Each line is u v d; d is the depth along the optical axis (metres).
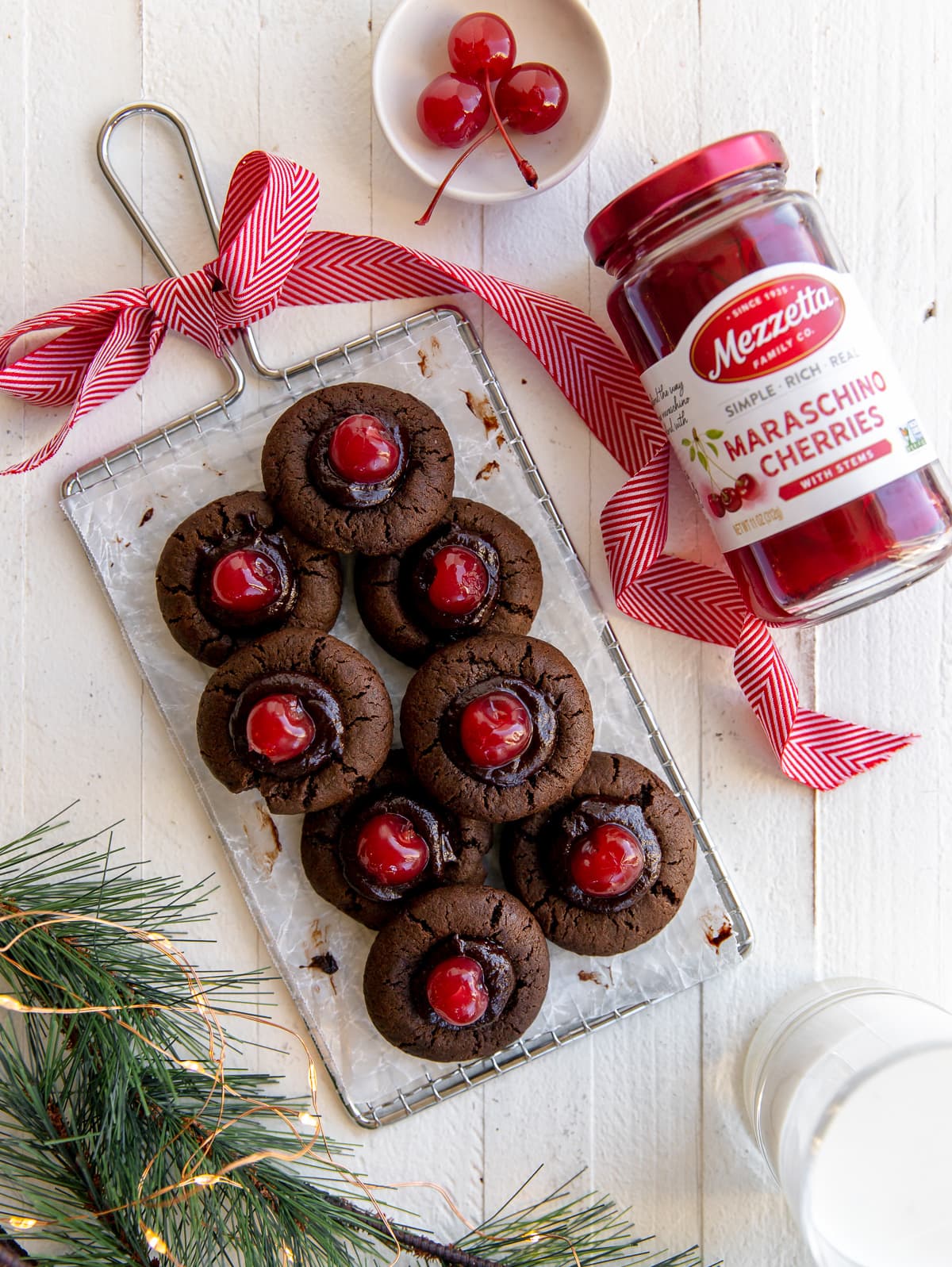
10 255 0.50
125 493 0.50
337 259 0.49
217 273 0.48
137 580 0.50
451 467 0.48
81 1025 0.45
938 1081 0.46
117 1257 0.43
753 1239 0.51
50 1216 0.48
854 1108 0.46
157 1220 0.44
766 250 0.45
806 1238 0.46
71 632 0.51
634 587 0.50
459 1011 0.46
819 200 0.51
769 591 0.47
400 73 0.50
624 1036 0.51
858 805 0.52
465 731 0.46
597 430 0.51
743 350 0.45
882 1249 0.46
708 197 0.45
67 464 0.51
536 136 0.50
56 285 0.51
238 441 0.50
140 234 0.51
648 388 0.47
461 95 0.47
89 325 0.49
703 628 0.51
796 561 0.46
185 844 0.50
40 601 0.51
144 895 0.47
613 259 0.46
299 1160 0.50
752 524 0.46
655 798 0.49
